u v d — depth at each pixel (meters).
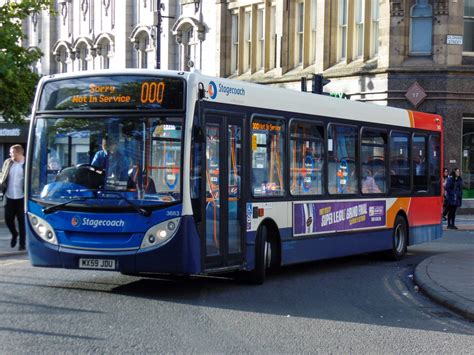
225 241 14.76
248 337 11.12
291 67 46.47
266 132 16.03
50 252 14.07
